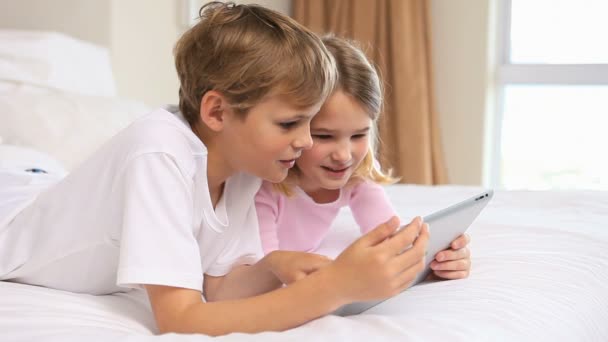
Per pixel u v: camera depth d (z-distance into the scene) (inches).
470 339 30.3
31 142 72.1
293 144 36.7
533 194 73.9
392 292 31.0
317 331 30.2
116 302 38.1
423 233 32.3
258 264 39.7
